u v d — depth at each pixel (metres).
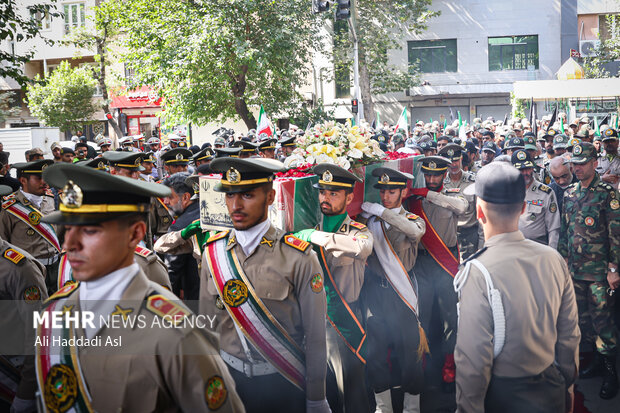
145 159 7.96
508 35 29.78
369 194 4.51
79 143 10.80
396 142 10.98
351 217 4.21
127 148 9.62
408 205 5.19
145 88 29.36
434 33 30.11
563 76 24.78
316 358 2.78
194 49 18.09
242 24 18.80
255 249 2.80
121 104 29.72
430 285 5.08
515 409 2.54
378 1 26.94
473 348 2.53
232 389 1.92
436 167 5.14
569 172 6.77
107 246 1.77
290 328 2.82
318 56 27.98
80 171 1.71
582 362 5.27
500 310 2.51
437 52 30.33
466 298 2.60
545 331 2.57
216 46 18.52
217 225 3.50
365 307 4.42
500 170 2.63
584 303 5.20
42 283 3.09
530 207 6.00
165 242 4.50
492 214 2.63
